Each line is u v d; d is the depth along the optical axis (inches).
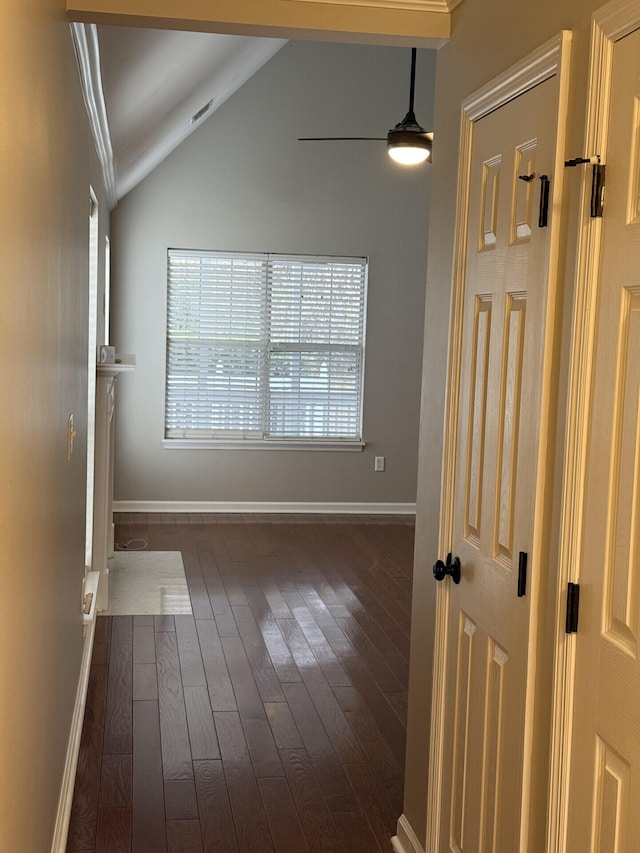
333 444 328.5
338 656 186.5
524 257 81.7
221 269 317.4
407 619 211.9
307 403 327.9
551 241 75.2
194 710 158.1
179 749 143.3
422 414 114.1
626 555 64.6
